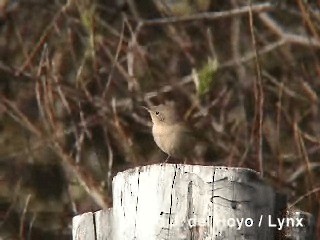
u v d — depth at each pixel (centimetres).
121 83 1334
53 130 1295
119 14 1395
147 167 621
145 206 618
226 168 617
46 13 1395
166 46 1391
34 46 1379
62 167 1308
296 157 1293
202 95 1245
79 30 1347
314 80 1373
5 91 1343
